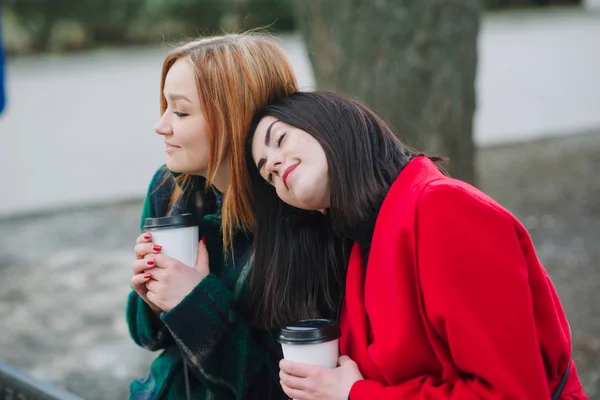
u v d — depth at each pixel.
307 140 1.45
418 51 3.76
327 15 3.86
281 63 1.59
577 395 1.48
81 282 5.41
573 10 20.94
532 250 1.38
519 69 13.07
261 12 20.66
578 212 6.19
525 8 22.08
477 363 1.31
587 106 10.48
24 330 4.60
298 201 1.47
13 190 8.16
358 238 1.49
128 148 9.70
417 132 3.82
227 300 1.63
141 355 4.19
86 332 4.53
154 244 1.61
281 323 1.63
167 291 1.59
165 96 1.61
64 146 9.96
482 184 7.33
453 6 3.79
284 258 1.60
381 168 1.47
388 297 1.40
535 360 1.31
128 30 20.88
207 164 1.61
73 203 7.59
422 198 1.36
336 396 1.42
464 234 1.32
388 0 3.73
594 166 7.64
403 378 1.42
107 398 3.71
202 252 1.68
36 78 15.21
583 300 4.37
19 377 2.32
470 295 1.31
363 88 3.82
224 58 1.54
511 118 10.12
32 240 6.50
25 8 20.05
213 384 1.68
